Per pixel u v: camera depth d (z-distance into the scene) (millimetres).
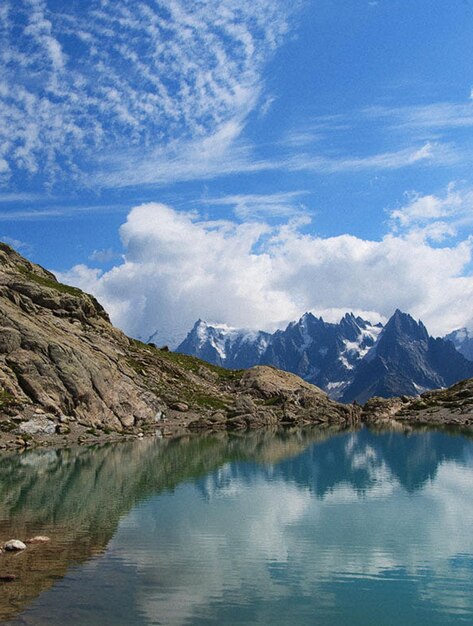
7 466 58969
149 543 31188
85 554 28953
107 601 22688
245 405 142375
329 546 31188
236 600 23312
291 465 63125
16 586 24141
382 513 39094
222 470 59031
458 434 103750
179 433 107000
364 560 28797
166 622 21016
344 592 24516
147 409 114688
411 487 49000
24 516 37312
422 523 36344
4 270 139750
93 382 100750
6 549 29625
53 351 96375
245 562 28219
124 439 89875
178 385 144625
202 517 37500
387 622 21375
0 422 78875
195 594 23859
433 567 27766
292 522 36562
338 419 151875
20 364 90812
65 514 38031
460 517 37969
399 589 24797
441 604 23203
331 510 40000
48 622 20500
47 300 133250
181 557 28766
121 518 37031
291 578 26078
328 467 61531
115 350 136625
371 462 65438
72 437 82875
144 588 24281
